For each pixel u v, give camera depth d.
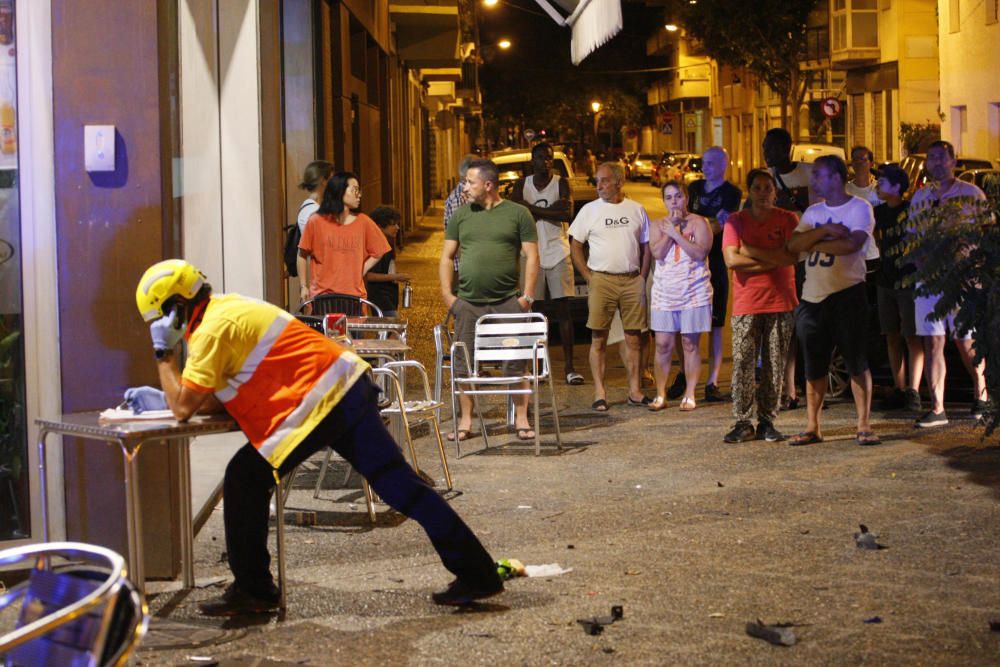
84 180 6.20
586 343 15.84
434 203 57.44
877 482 8.17
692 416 10.86
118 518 6.35
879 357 11.34
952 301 8.76
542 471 8.85
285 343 5.58
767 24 56.69
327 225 10.34
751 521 7.27
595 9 9.76
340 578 6.36
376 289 11.71
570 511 7.66
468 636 5.43
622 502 7.85
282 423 5.54
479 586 5.82
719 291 11.52
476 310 9.86
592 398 11.91
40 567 3.84
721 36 59.09
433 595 5.88
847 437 9.72
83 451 6.31
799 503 7.67
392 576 6.37
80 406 6.27
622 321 11.30
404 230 35.19
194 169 9.59
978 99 38.56
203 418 5.58
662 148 103.19
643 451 9.46
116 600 3.14
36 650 3.22
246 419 5.55
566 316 12.67
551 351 15.17
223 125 10.49
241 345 5.49
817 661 5.03
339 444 5.75
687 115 91.00
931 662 4.99
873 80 55.25
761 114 72.12
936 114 52.25
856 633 5.33
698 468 8.79
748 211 9.64
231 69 10.51
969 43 39.09
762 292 9.55
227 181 10.52
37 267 6.24
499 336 9.62
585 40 10.31
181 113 9.07
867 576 6.13
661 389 11.23
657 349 11.19
